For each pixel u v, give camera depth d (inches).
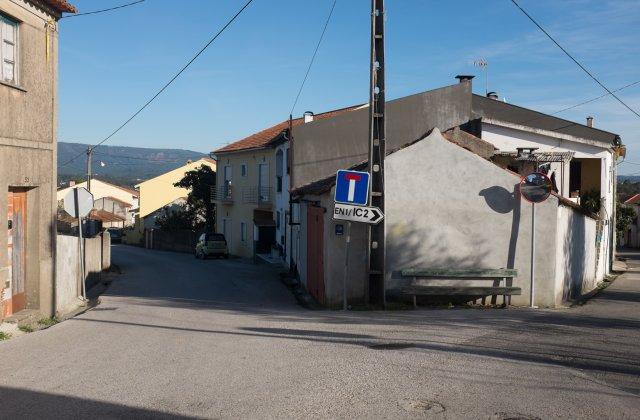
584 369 290.5
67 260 641.0
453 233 553.6
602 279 926.4
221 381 271.9
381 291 548.7
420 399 242.2
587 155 956.6
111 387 265.6
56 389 263.6
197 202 2196.1
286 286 871.7
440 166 553.9
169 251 2169.0
